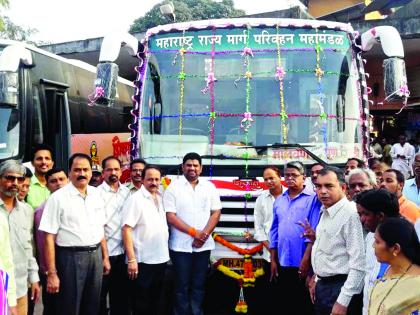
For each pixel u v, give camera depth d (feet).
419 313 9.20
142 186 17.79
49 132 30.81
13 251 14.90
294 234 17.10
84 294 16.07
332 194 13.67
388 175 15.98
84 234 15.79
